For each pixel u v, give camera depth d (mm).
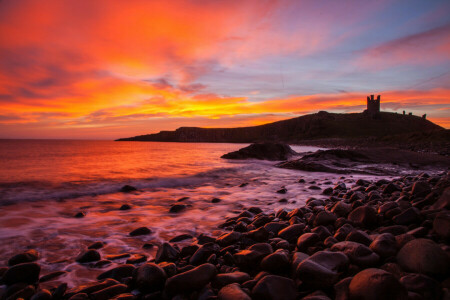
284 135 160625
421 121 138125
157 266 2855
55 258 3785
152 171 15414
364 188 8195
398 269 2400
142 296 2635
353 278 2152
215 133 195875
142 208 7102
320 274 2287
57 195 8633
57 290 2727
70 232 5000
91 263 3615
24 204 7355
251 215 5973
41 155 30406
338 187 8922
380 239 2850
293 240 3908
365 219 4160
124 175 13453
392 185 7223
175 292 2543
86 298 2549
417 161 18281
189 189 10203
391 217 4117
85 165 18500
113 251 4078
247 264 2947
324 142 101812
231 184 11555
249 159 25906
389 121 133500
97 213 6531
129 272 3111
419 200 4969
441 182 5648
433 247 2336
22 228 5203
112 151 43250
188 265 3131
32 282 3037
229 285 2379
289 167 17578
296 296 2209
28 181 10914
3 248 4141
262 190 9844
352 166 17000
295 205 7242
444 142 41281
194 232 5039
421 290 2006
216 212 6621
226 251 3514
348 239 3184
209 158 27500
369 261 2562
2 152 36375
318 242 3375
